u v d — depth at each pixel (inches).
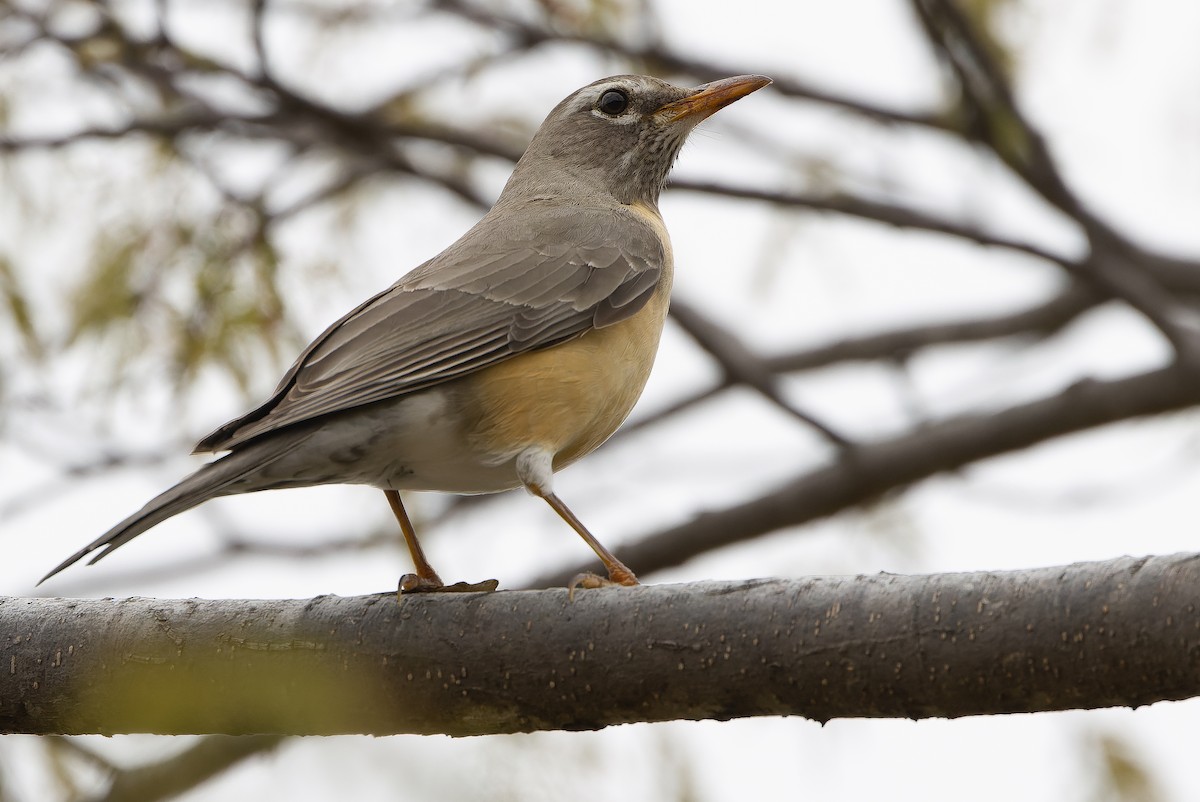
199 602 298.4
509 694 280.7
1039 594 245.6
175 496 305.4
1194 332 545.3
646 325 393.1
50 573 283.3
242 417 337.1
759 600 265.6
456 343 360.5
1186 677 235.9
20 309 459.2
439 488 366.6
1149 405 550.6
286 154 522.3
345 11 525.3
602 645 273.4
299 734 297.3
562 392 367.2
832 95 560.7
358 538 554.3
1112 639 238.8
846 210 538.6
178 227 467.8
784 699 263.4
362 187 532.1
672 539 566.6
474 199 535.8
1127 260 563.5
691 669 267.4
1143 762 446.6
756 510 562.9
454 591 314.5
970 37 493.0
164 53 493.4
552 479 359.6
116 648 294.0
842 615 258.1
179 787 472.7
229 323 455.8
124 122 483.8
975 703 251.3
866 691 257.0
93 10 490.3
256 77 492.1
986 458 563.8
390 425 348.8
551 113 472.1
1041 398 560.1
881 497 563.5
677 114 458.6
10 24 494.9
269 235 472.1
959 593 251.4
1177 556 240.1
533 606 280.7
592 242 397.1
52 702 297.3
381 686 286.7
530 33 534.0
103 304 457.1
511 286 376.2
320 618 290.7
